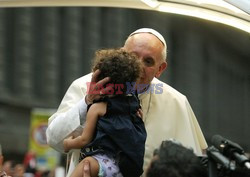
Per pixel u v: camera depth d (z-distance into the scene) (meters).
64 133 6.56
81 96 7.17
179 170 4.84
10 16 47.19
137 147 6.20
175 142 5.05
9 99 46.59
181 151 4.94
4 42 46.72
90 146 6.22
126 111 6.25
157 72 7.08
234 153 5.14
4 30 46.72
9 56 47.16
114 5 7.32
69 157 7.38
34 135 25.42
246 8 7.23
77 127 6.50
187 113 7.53
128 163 6.17
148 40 6.85
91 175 6.15
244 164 5.04
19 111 47.84
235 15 7.30
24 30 48.34
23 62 48.12
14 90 47.59
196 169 4.86
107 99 6.22
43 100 49.84
